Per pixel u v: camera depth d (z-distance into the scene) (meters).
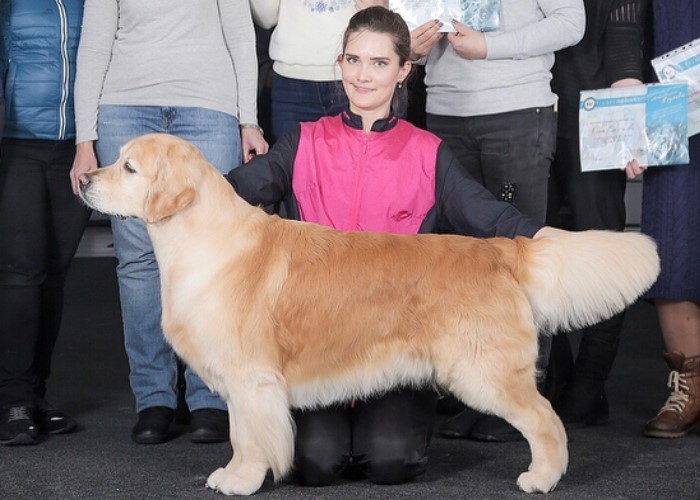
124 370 5.38
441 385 3.21
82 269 8.22
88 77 3.93
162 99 3.90
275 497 3.18
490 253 3.17
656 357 5.73
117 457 3.72
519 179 4.02
